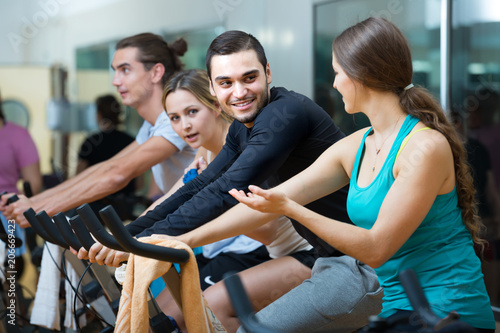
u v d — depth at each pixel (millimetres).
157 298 1889
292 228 2086
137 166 2562
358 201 1462
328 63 3736
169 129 2592
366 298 1761
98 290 1844
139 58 2777
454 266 1396
